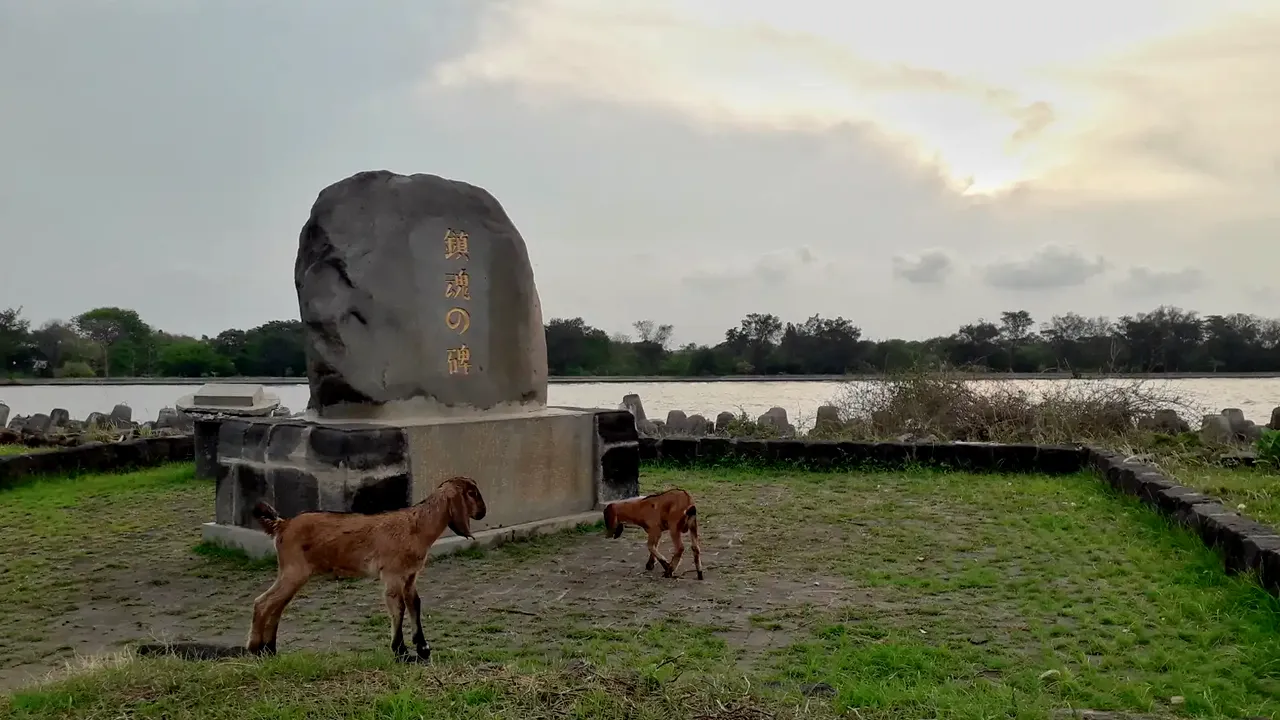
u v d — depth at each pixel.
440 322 8.06
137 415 20.69
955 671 4.59
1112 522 8.11
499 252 8.51
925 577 6.57
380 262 7.77
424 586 6.55
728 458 12.30
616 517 6.98
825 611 5.78
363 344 7.68
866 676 4.51
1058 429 13.30
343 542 4.77
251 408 12.76
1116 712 3.94
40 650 5.46
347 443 7.10
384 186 7.96
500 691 3.87
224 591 6.61
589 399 20.05
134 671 4.23
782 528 8.41
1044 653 4.86
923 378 14.51
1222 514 6.75
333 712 3.68
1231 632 5.07
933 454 11.69
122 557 7.63
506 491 8.16
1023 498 9.44
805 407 17.64
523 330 8.71
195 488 10.90
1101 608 5.64
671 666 4.50
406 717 3.62
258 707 3.74
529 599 6.22
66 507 9.80
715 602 6.08
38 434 15.13
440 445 7.67
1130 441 12.37
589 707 3.71
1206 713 4.00
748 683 4.10
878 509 9.20
